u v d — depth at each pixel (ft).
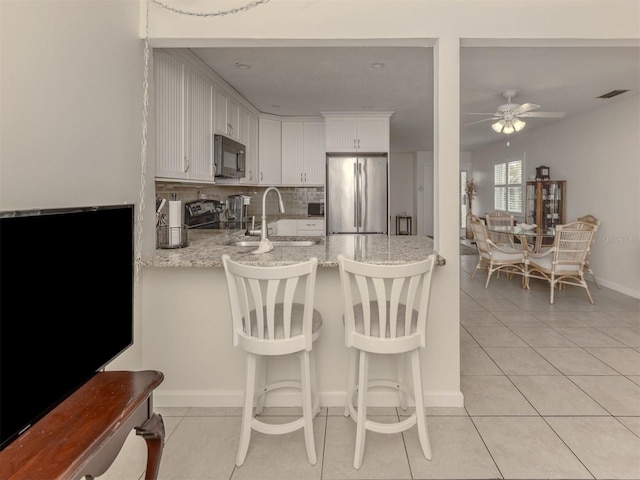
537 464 5.80
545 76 12.39
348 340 5.93
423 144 28.04
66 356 3.86
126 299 4.95
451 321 7.45
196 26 7.20
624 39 7.19
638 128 14.92
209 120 11.46
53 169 5.05
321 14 7.19
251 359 5.86
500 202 26.94
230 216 15.78
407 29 7.17
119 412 3.84
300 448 6.28
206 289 7.49
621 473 5.58
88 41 5.73
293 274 5.50
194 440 6.50
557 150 20.15
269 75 11.95
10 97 4.38
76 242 4.01
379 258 7.02
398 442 6.37
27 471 3.00
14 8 4.42
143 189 7.34
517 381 8.40
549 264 14.99
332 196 17.57
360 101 15.20
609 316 12.84
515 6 7.14
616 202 16.15
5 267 3.12
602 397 7.70
